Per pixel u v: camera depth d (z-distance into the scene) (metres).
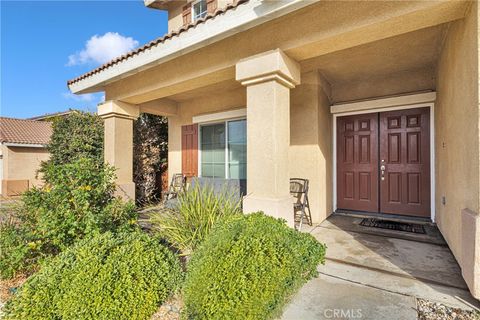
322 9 2.85
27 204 2.81
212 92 6.22
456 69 2.75
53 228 2.54
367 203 5.32
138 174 7.47
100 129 8.16
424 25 2.57
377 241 3.70
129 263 2.01
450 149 3.14
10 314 1.78
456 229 2.87
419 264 2.92
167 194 6.54
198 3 6.84
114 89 5.36
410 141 4.89
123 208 3.08
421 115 4.77
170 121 7.45
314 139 4.75
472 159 2.20
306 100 4.82
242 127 6.05
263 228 2.23
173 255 2.41
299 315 2.02
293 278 1.86
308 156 4.82
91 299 1.75
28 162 12.89
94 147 7.98
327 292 2.36
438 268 2.81
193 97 6.68
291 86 3.49
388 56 4.05
